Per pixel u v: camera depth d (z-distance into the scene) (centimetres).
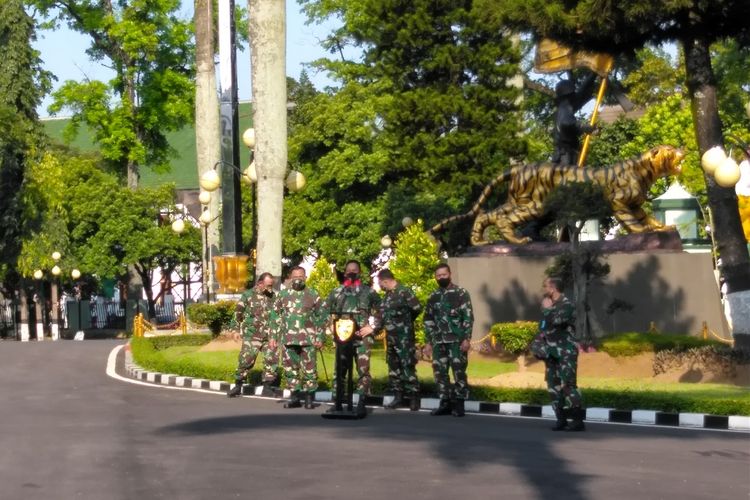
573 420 1442
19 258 5806
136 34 5484
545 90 4144
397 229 4184
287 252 4638
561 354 1438
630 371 2108
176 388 2116
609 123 5222
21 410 1680
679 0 1959
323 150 4616
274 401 1858
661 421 1578
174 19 5684
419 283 2673
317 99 4653
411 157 3928
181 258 5994
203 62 3672
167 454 1205
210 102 3672
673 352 2048
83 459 1180
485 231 2741
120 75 5634
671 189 3897
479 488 998
